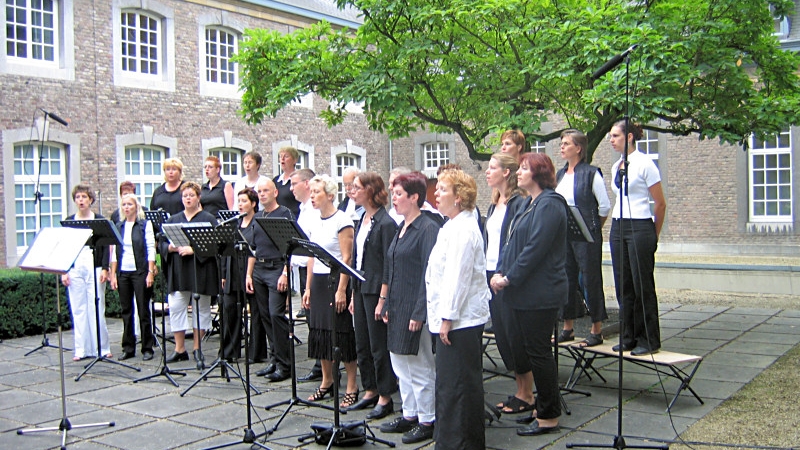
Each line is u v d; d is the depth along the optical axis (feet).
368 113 28.68
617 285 20.24
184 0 53.52
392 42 28.35
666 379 21.15
